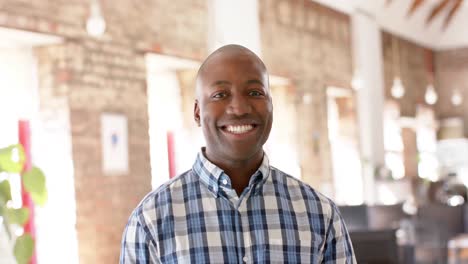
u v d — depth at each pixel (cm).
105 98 640
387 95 1368
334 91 1175
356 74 1128
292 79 985
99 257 630
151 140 805
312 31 1048
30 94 610
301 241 177
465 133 1667
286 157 998
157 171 809
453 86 1669
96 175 629
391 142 1408
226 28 807
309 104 1033
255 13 870
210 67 177
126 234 178
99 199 632
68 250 609
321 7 1078
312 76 1045
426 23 1520
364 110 1230
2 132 592
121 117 658
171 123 816
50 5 578
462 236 749
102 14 634
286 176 185
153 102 810
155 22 704
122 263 178
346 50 1167
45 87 609
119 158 655
